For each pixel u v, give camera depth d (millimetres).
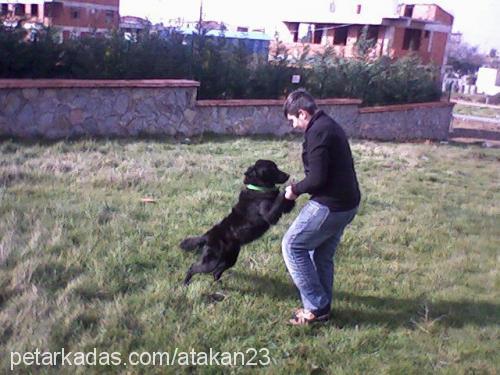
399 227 6918
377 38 31859
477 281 5516
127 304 4238
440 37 34844
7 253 4766
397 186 9383
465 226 7430
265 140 12641
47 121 10070
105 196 6828
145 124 11492
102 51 11758
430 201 8672
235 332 4070
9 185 6797
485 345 4234
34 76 10844
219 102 12641
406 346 4129
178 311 4266
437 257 6168
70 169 7871
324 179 3887
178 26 15703
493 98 41719
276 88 14641
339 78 16547
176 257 5230
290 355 3871
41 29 11250
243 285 4844
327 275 4438
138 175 7727
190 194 7375
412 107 18156
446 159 13141
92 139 10117
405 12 34844
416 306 4801
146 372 3500
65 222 5691
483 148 17156
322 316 4309
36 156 8484
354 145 13398
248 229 4383
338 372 3688
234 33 32594
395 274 5465
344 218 4082
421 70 19438
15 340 3646
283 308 4531
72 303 4137
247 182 4422
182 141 11336
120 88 10891
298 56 17672
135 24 20312
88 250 5055
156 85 11352
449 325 4535
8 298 4176
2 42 10352
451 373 3779
